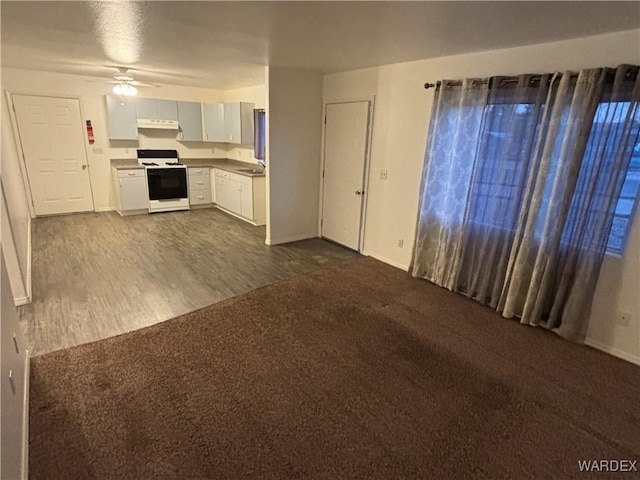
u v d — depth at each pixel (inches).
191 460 67.7
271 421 77.6
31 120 214.2
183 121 257.3
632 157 96.2
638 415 82.9
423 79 143.9
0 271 74.8
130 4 85.4
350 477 65.7
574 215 105.3
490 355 103.4
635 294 100.0
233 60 154.1
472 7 80.7
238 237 208.1
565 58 104.8
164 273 154.0
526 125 112.8
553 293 114.0
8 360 67.4
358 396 85.9
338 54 136.2
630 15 80.5
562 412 83.0
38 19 97.9
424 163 144.8
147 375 90.3
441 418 80.0
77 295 131.3
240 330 112.5
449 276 143.4
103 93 232.4
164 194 253.9
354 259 179.0
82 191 241.1
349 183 186.9
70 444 69.7
